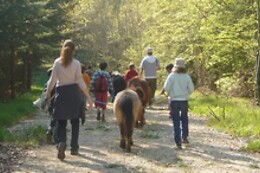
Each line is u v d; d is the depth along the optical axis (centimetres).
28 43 1820
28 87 2566
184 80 990
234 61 2127
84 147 963
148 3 3631
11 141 970
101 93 1370
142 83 1241
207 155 923
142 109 1234
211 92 2481
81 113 871
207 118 1487
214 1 2052
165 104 1948
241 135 1148
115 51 4862
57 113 816
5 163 791
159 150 959
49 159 841
